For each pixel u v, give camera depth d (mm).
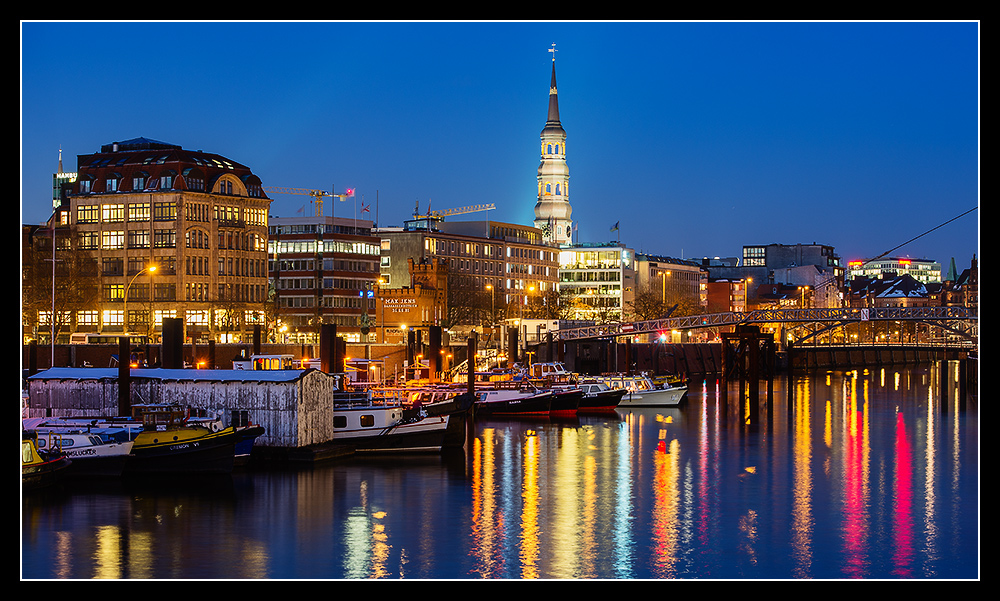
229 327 199875
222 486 84562
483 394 138000
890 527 74750
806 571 64812
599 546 69500
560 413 139000
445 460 98438
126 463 85938
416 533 72000
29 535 70438
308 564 65062
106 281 199875
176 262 197750
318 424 95312
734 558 67125
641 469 96188
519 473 92938
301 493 82688
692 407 157875
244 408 93875
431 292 199125
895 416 145000
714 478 91938
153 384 95625
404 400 117250
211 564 64812
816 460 102562
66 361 141000
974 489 87500
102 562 64875
